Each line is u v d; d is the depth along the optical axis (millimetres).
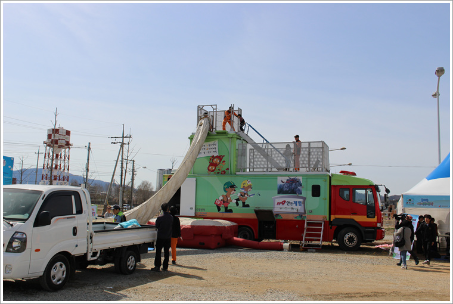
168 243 10703
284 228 17469
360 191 16750
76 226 8312
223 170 19156
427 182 16688
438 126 22219
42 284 7590
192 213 18734
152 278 9641
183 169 17781
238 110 20906
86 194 8797
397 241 12492
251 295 8062
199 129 19625
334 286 9227
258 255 14305
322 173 17172
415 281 10227
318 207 17016
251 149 18875
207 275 10258
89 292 7875
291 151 18156
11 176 16109
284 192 17547
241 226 18109
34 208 7516
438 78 22141
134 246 10461
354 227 16719
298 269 11555
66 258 8086
